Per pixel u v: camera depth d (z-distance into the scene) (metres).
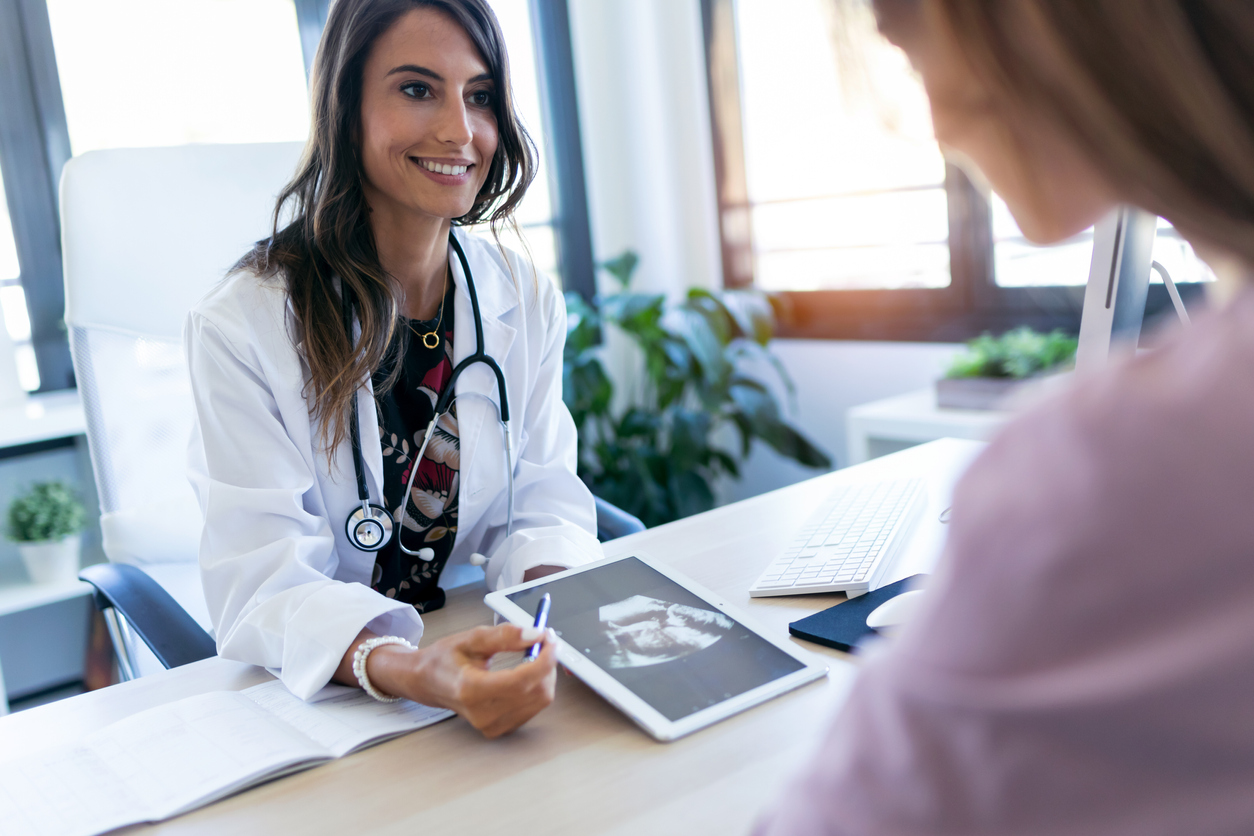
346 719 0.80
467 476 1.21
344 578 1.18
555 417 1.34
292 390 1.07
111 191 1.41
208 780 0.71
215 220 1.46
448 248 1.25
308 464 1.09
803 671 0.80
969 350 2.48
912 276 2.86
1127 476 0.28
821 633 0.86
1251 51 0.29
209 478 1.04
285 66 2.59
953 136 0.38
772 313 3.09
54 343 2.40
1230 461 0.27
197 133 2.50
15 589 2.16
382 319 1.08
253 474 1.03
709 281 3.29
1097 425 0.29
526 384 1.28
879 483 1.27
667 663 0.81
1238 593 0.27
